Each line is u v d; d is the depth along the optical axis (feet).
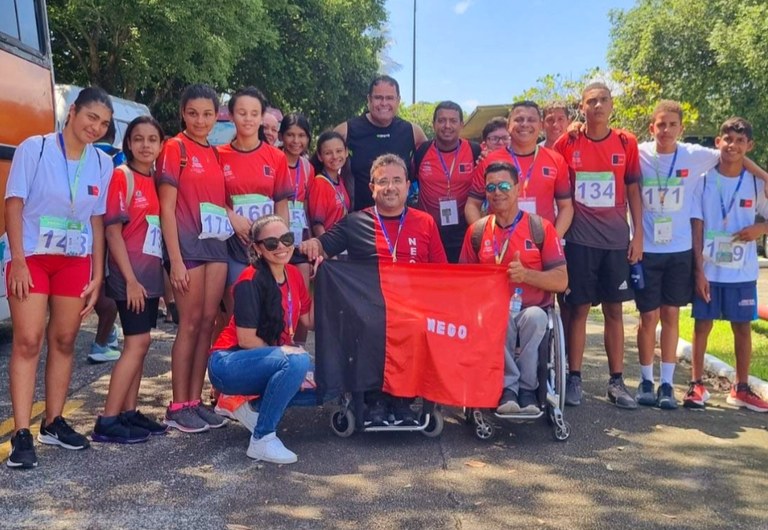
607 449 15.05
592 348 25.07
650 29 76.23
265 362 13.94
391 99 19.93
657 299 18.20
